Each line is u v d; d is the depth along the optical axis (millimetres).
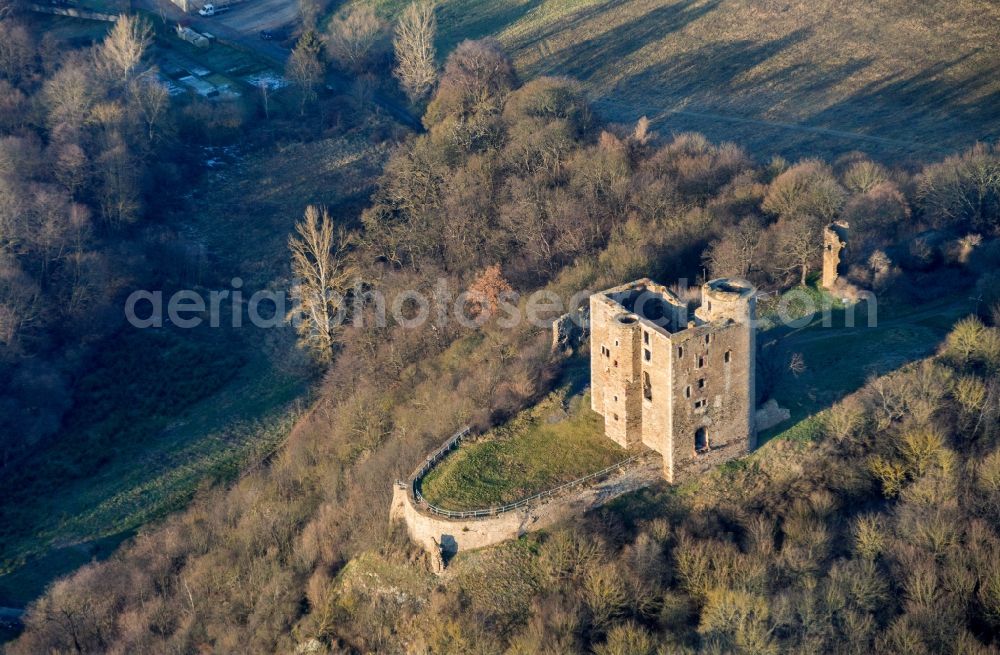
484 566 159375
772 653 142500
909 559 154000
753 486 165750
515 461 169625
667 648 145000
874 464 168250
